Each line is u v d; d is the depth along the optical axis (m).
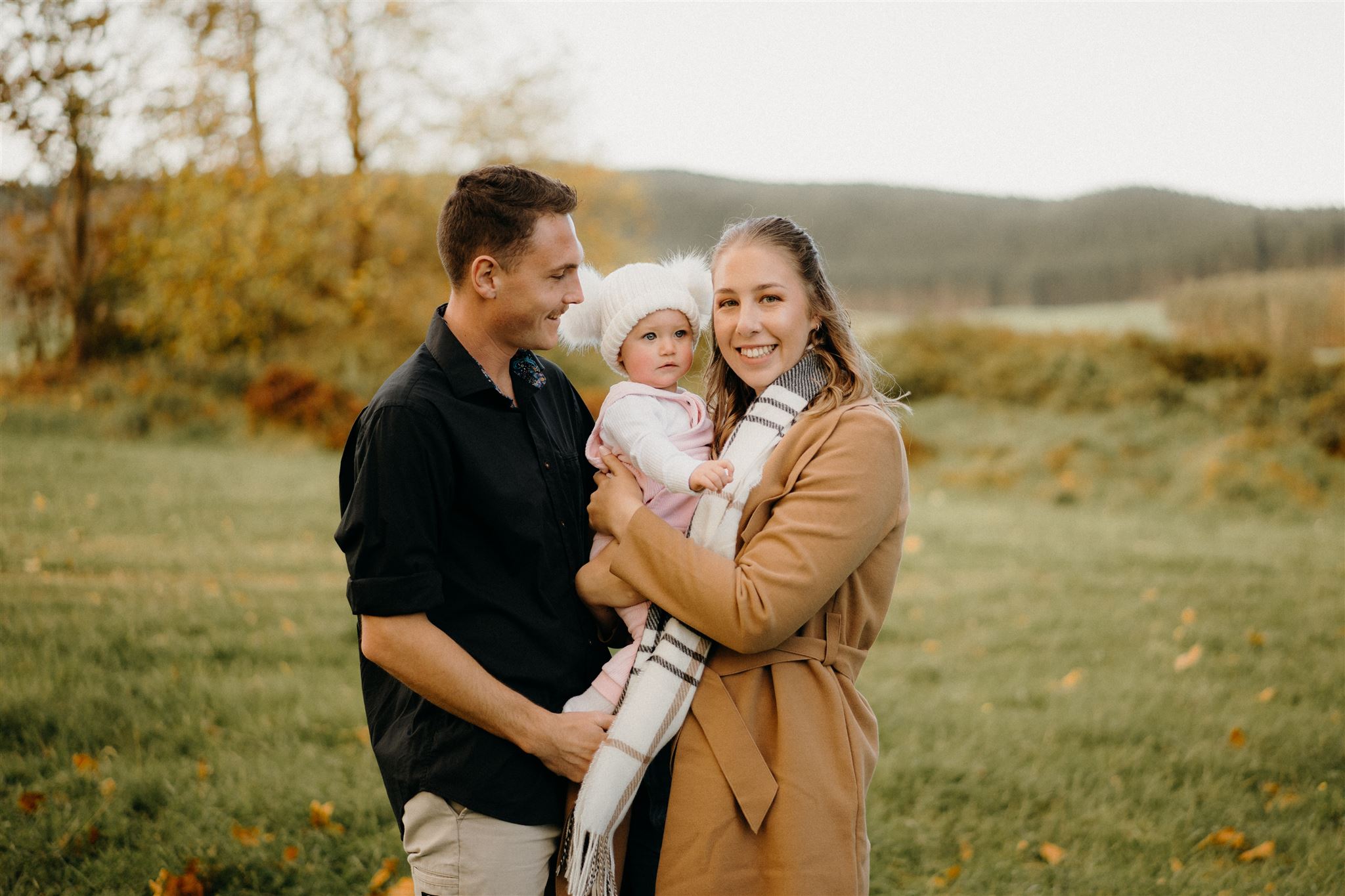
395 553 1.95
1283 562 8.37
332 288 15.94
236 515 7.96
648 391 2.39
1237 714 4.76
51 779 3.47
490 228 2.07
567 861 2.11
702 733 2.06
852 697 2.17
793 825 1.99
